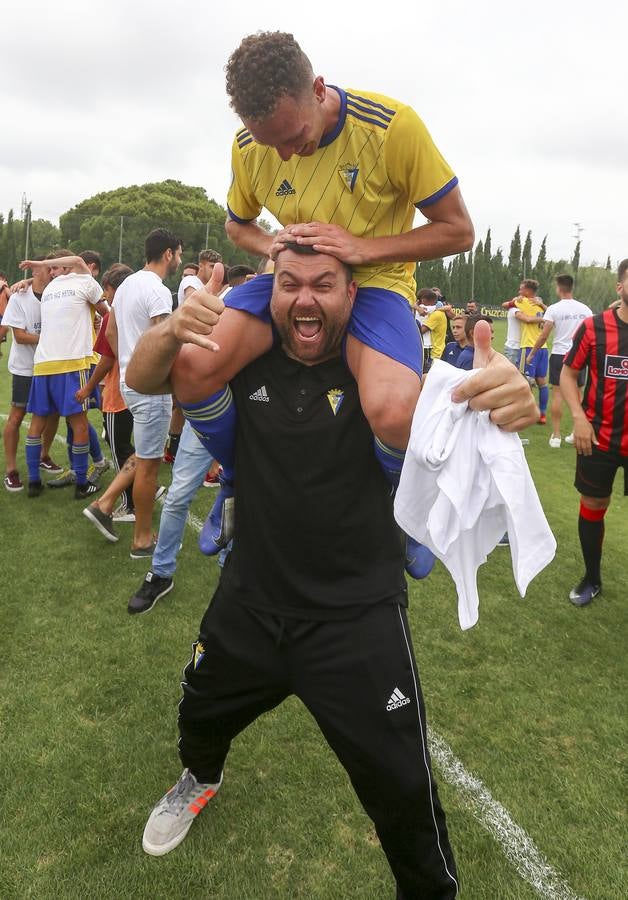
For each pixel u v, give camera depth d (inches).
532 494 49.4
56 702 108.6
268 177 67.6
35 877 76.7
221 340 59.4
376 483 61.5
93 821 85.0
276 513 61.7
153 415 151.4
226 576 69.4
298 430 60.4
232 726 74.4
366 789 62.4
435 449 48.4
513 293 1994.3
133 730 102.6
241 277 218.5
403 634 62.3
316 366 62.2
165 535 139.7
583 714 110.9
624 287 136.1
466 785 93.4
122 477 169.2
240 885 76.9
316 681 63.0
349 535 61.0
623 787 94.1
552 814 88.7
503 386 48.2
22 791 89.4
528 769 97.0
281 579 62.9
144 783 91.8
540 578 167.8
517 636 136.9
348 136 61.1
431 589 157.6
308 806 88.7
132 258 1285.7
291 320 57.5
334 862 80.3
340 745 62.6
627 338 137.7
